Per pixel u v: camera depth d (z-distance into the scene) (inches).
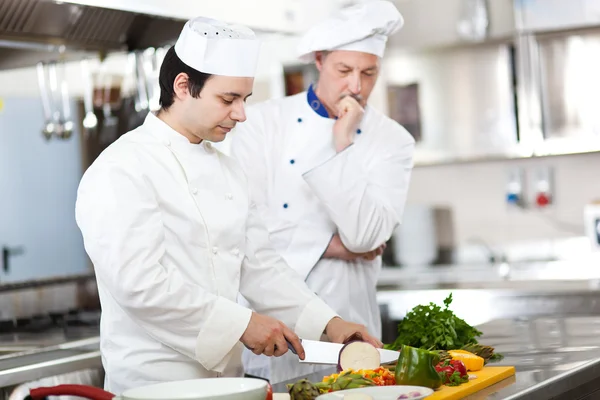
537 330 102.3
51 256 153.6
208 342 74.5
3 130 147.2
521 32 180.1
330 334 82.5
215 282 80.4
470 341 85.7
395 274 188.2
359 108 103.2
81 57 144.3
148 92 151.3
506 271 181.9
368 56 103.6
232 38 77.1
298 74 190.7
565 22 175.9
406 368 68.1
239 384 61.7
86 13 134.8
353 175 101.6
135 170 75.7
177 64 78.2
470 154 192.5
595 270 176.4
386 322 153.9
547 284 150.1
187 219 78.6
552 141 181.5
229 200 82.8
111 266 73.1
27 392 101.1
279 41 169.6
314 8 143.1
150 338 78.5
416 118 197.3
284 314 85.3
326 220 107.2
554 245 193.3
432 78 195.5
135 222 74.0
